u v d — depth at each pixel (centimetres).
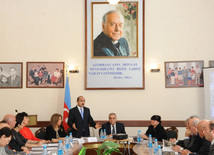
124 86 734
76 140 489
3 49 740
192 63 731
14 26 745
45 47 745
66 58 743
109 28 745
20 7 750
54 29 748
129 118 729
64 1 752
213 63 727
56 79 737
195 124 401
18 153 360
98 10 746
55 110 732
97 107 732
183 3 743
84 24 750
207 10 737
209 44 732
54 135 515
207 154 350
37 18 750
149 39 742
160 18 745
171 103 729
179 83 730
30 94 733
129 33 743
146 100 732
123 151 460
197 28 738
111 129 568
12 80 733
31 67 738
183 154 350
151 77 736
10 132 335
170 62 735
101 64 739
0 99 728
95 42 744
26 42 744
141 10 743
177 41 739
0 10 746
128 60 738
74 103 732
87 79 737
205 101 689
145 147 407
